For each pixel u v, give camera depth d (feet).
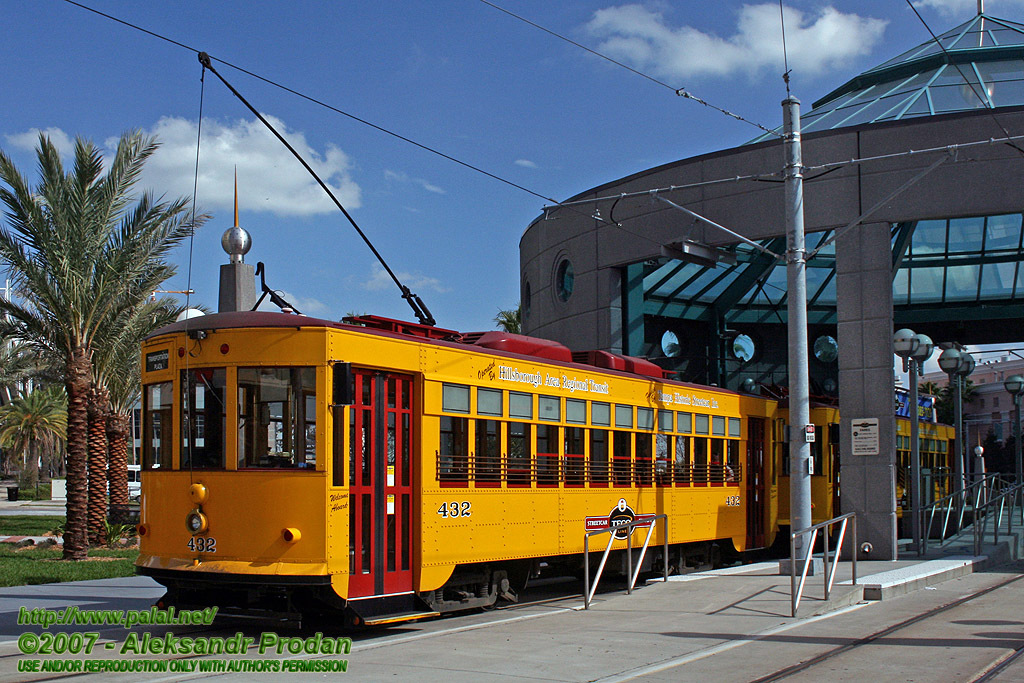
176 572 33.94
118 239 67.10
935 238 90.79
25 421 167.02
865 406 59.31
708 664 29.53
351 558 33.55
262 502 33.19
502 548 40.70
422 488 36.78
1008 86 66.69
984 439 247.29
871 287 59.57
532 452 42.98
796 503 49.83
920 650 31.86
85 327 67.00
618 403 49.39
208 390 34.65
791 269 50.21
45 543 78.48
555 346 47.88
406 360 36.58
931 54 73.26
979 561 58.44
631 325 72.18
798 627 37.01
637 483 50.57
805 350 49.85
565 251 76.33
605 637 34.63
